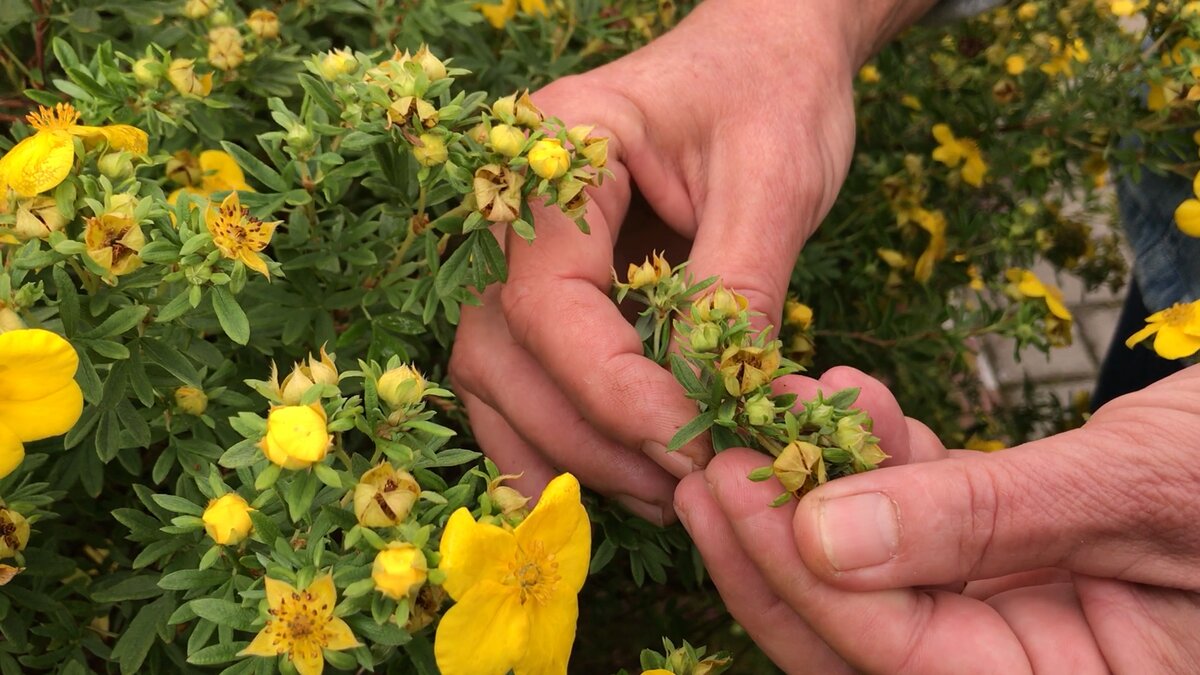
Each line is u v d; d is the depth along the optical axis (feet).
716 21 1.27
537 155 0.91
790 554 0.89
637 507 1.13
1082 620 0.92
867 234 1.77
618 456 1.09
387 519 0.79
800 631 0.98
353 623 0.79
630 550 1.16
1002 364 2.74
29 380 0.80
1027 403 2.25
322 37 1.42
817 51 1.27
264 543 0.85
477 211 0.93
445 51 1.48
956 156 1.78
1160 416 0.87
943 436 1.83
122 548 1.12
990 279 2.05
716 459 0.91
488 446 1.20
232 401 1.04
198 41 1.22
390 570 0.76
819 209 1.27
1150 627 0.88
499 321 1.13
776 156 1.18
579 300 1.03
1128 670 0.88
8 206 0.86
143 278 0.90
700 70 1.21
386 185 1.05
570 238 1.06
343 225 1.15
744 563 0.95
